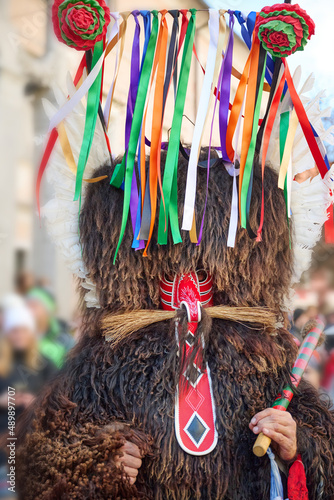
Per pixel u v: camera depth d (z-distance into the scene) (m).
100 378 1.29
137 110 1.30
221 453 1.25
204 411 1.27
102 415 1.26
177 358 1.28
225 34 1.33
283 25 1.24
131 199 1.30
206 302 1.35
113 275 1.31
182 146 1.36
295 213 1.41
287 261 1.38
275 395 1.32
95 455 1.17
